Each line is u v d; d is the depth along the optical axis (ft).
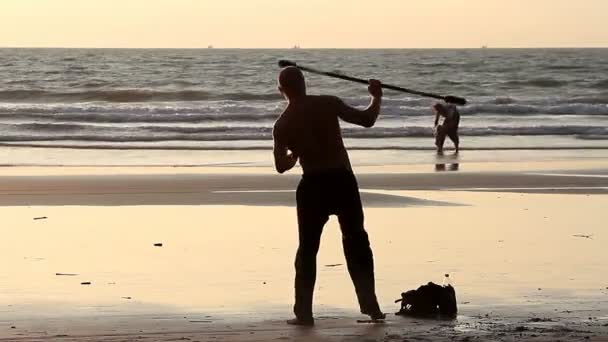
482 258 81.66
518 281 71.05
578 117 295.48
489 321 56.13
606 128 251.60
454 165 179.93
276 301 63.82
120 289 67.87
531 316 57.93
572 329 53.06
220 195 132.98
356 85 467.93
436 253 84.12
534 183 149.07
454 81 528.22
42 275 73.46
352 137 235.61
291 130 57.00
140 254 83.76
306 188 56.95
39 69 577.02
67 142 221.25
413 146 217.15
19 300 63.67
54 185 143.33
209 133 239.50
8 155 194.49
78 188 140.26
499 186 145.28
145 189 139.64
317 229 57.06
